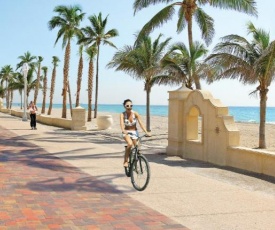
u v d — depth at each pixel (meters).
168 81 25.81
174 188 7.92
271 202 6.95
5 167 9.86
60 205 6.32
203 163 11.81
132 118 8.23
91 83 43.91
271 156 9.50
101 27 42.66
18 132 22.00
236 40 17.27
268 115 128.50
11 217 5.57
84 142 17.42
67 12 42.38
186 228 5.34
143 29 22.31
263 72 17.39
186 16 22.53
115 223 5.43
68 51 45.00
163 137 22.81
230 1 20.61
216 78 17.86
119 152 13.73
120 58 26.84
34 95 75.69
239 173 10.05
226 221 5.74
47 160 11.38
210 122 11.80
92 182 8.30
